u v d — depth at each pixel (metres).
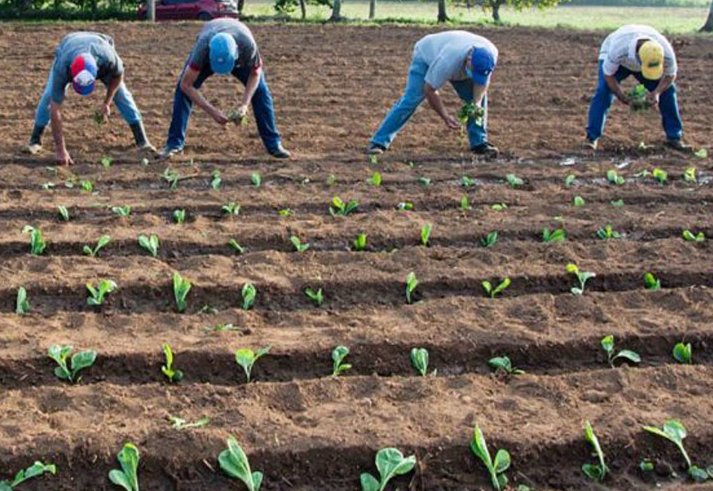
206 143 10.83
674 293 6.21
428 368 5.40
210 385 4.98
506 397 4.93
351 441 4.43
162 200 8.45
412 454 4.39
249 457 4.34
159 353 5.32
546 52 19.27
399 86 14.84
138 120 10.24
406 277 6.50
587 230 7.71
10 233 7.45
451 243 7.46
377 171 9.70
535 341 5.52
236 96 13.59
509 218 8.01
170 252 7.15
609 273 6.63
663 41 9.80
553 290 6.55
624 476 4.42
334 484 4.32
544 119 12.56
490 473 4.36
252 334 5.64
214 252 7.20
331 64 17.03
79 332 5.67
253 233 7.45
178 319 5.86
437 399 4.90
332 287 6.41
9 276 6.45
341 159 10.27
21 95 13.39
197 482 4.27
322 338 5.54
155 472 4.30
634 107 9.95
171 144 10.12
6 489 4.15
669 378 5.12
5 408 4.75
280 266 6.75
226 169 9.68
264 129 10.09
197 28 22.56
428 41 9.84
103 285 6.13
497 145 11.07
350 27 23.70
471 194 8.79
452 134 11.57
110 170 9.55
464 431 4.54
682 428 4.50
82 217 7.96
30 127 11.44
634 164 10.14
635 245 7.23
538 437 4.49
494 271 6.66
